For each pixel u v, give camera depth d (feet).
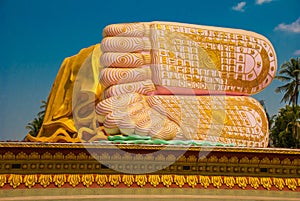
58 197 41.06
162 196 42.42
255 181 43.93
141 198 42.09
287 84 139.03
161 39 53.42
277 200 44.01
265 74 58.54
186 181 42.96
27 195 40.63
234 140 54.13
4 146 40.60
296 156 44.80
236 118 55.06
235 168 43.96
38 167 41.29
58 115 52.31
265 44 59.06
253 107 56.85
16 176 40.73
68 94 53.01
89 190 41.55
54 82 55.16
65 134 49.96
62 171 41.60
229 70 56.59
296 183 44.55
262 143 56.29
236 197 43.37
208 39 56.24
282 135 127.65
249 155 44.19
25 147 40.91
